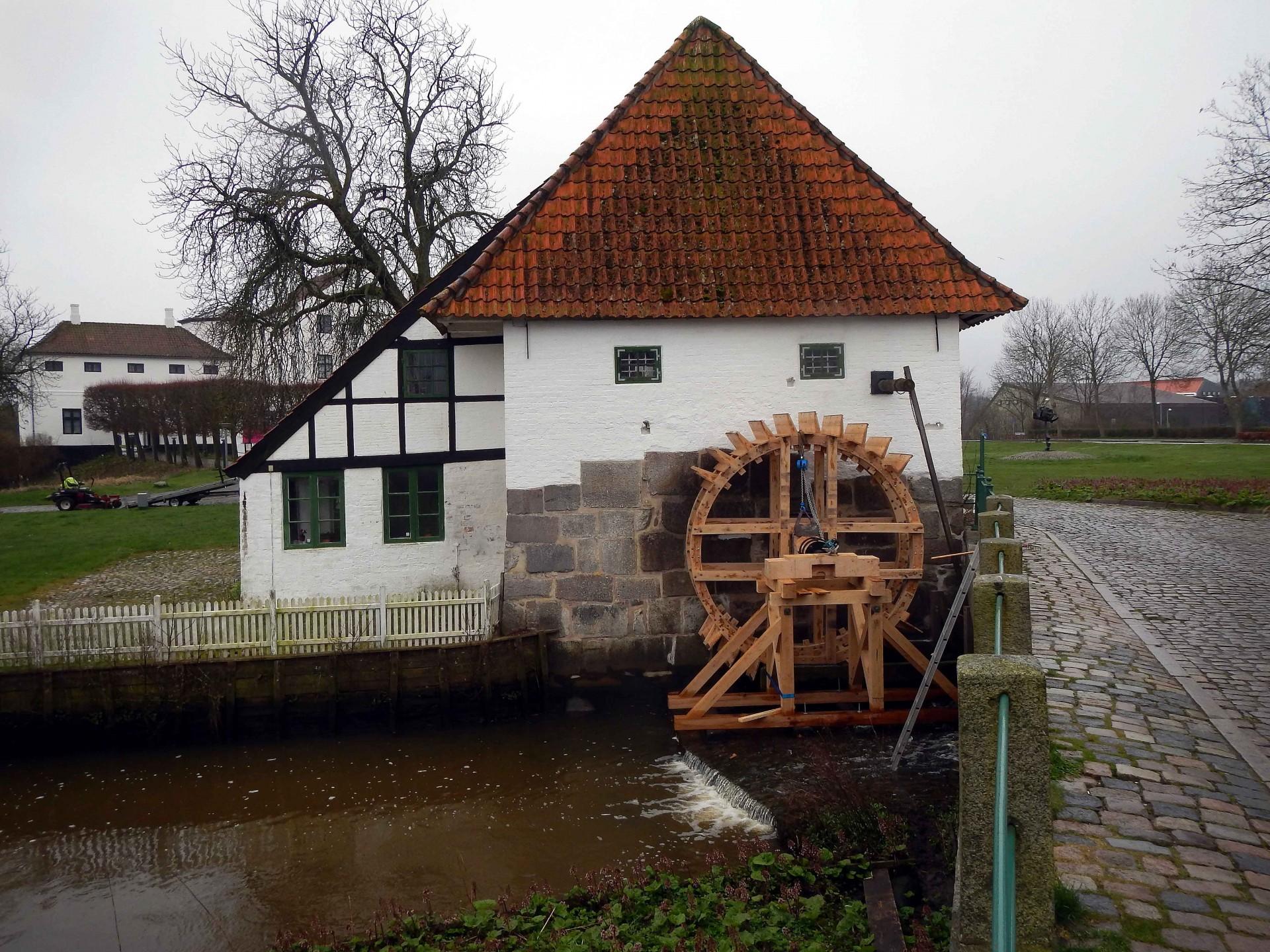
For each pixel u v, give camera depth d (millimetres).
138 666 11594
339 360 21016
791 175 12625
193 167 19750
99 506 30906
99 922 7488
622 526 11727
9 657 11734
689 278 11758
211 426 42969
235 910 7566
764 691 11297
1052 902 3576
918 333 11859
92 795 10211
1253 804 6059
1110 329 52219
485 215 21828
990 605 6137
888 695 10820
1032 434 50719
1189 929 4617
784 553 10922
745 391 11789
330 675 11734
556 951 6035
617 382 11695
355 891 7738
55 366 51219
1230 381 42281
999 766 3289
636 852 7996
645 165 12586
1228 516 20219
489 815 9078
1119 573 14125
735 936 5914
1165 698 8195
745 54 13430
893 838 7023
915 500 11828
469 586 13789
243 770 10789
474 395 13719
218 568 19312
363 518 13656
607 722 11594
